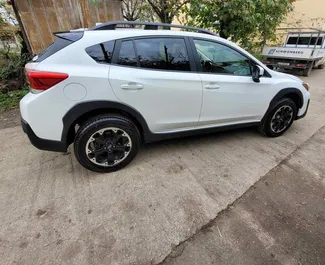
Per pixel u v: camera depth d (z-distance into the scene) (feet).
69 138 7.27
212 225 5.92
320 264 4.99
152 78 7.20
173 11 17.72
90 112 7.14
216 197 6.89
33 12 16.22
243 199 6.83
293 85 10.07
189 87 7.79
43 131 6.72
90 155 7.39
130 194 6.97
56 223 5.92
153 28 7.98
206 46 8.19
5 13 17.30
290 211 6.40
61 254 5.12
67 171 8.07
